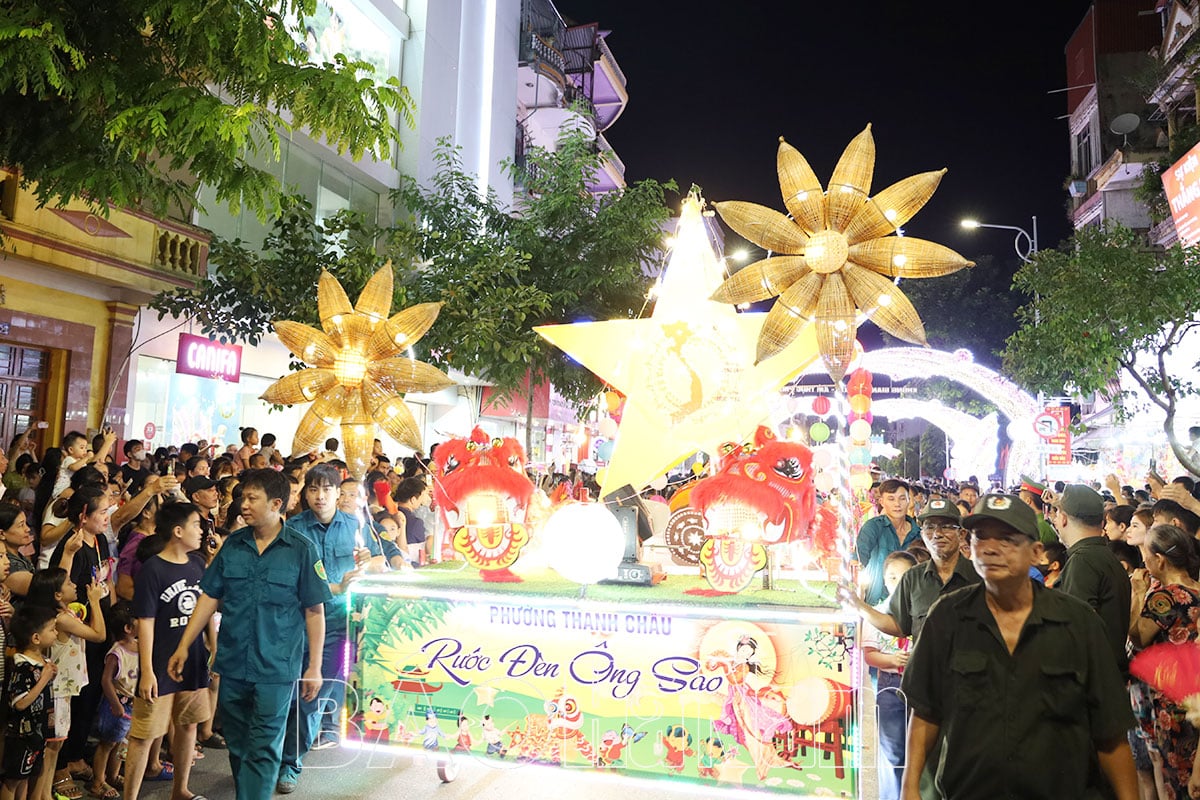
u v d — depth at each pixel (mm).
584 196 12914
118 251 11742
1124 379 21438
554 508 6703
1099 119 30609
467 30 22500
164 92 5109
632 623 5066
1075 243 15836
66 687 5277
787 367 5902
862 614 4652
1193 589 4660
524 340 11375
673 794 5922
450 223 13578
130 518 6961
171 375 14344
